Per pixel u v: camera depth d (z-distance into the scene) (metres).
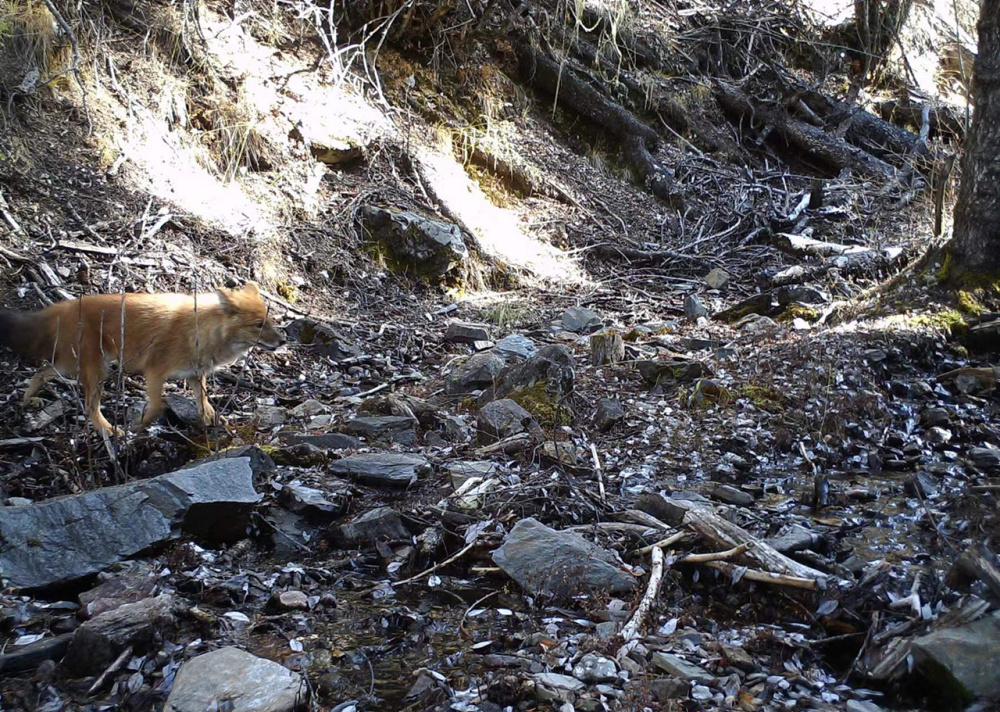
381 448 5.30
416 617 3.55
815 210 11.87
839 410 5.55
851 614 3.44
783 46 15.30
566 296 9.84
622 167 12.64
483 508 4.32
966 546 3.88
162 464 5.02
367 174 10.23
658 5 14.85
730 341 7.55
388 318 8.67
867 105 14.80
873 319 7.26
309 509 4.31
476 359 6.78
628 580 3.67
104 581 3.63
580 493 4.46
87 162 8.06
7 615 3.44
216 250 8.23
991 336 6.81
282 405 6.39
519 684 2.98
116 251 7.49
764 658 3.26
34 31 8.40
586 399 5.94
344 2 11.49
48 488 4.58
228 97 9.57
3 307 6.47
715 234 11.66
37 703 2.98
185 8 9.49
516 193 11.54
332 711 2.93
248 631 3.45
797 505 4.50
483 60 12.38
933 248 7.75
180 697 2.85
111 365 5.39
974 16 15.50
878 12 14.49
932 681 3.00
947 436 5.33
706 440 5.31
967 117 8.45
